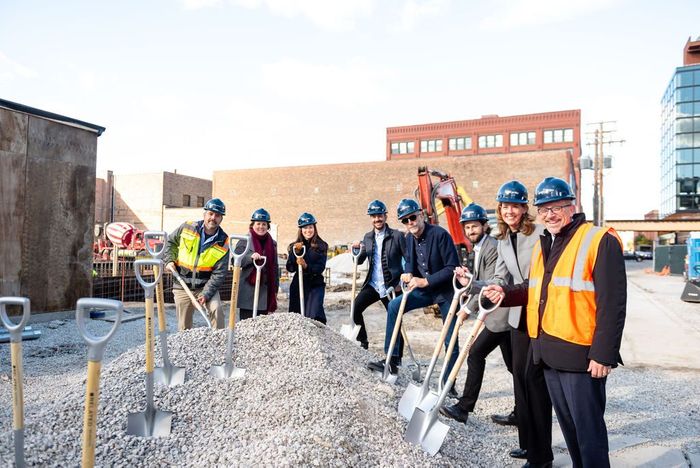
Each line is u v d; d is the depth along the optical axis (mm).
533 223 3570
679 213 54781
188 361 3809
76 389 3574
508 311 3760
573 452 2713
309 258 5648
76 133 8984
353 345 4859
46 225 8461
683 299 13945
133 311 9664
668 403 4867
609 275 2488
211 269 5188
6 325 2166
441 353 6941
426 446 3035
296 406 3078
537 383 3168
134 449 2697
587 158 30188
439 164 37250
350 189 40188
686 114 54375
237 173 43562
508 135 51781
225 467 2529
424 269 4672
